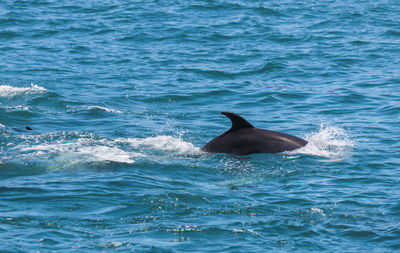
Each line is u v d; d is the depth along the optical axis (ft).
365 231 120.37
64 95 252.83
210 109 238.27
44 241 112.06
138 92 262.06
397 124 211.41
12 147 178.09
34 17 439.63
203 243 114.01
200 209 131.54
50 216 124.67
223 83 279.69
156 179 151.94
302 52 346.33
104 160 165.58
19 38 375.04
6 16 433.07
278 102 247.50
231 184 150.00
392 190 144.66
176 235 117.08
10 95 248.32
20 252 106.83
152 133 202.28
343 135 198.39
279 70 304.71
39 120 215.92
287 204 135.44
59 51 344.08
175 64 316.81
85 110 230.27
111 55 336.70
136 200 135.33
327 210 131.64
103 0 522.06
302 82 281.54
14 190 140.05
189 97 255.29
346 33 401.49
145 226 121.08
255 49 353.72
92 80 281.95
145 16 453.58
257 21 441.27
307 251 111.75
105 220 123.85
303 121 219.00
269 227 122.21
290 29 415.64
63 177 151.02
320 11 484.74
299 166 163.94
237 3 508.53
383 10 487.61
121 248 110.11
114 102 245.65
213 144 178.09
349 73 298.15
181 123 216.95
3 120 213.66
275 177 155.53
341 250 112.27
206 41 375.45
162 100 250.57
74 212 127.44
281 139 177.68
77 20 435.53
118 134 199.31
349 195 141.18
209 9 484.74
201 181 152.35
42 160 165.07
